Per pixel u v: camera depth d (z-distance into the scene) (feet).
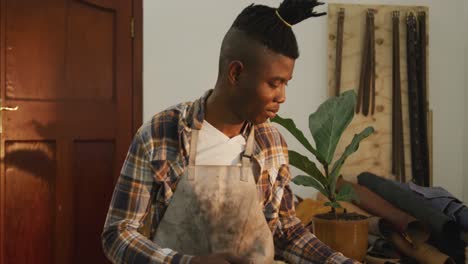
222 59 3.58
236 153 3.74
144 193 3.57
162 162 3.56
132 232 3.49
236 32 3.48
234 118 3.69
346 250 6.23
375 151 9.30
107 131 9.09
